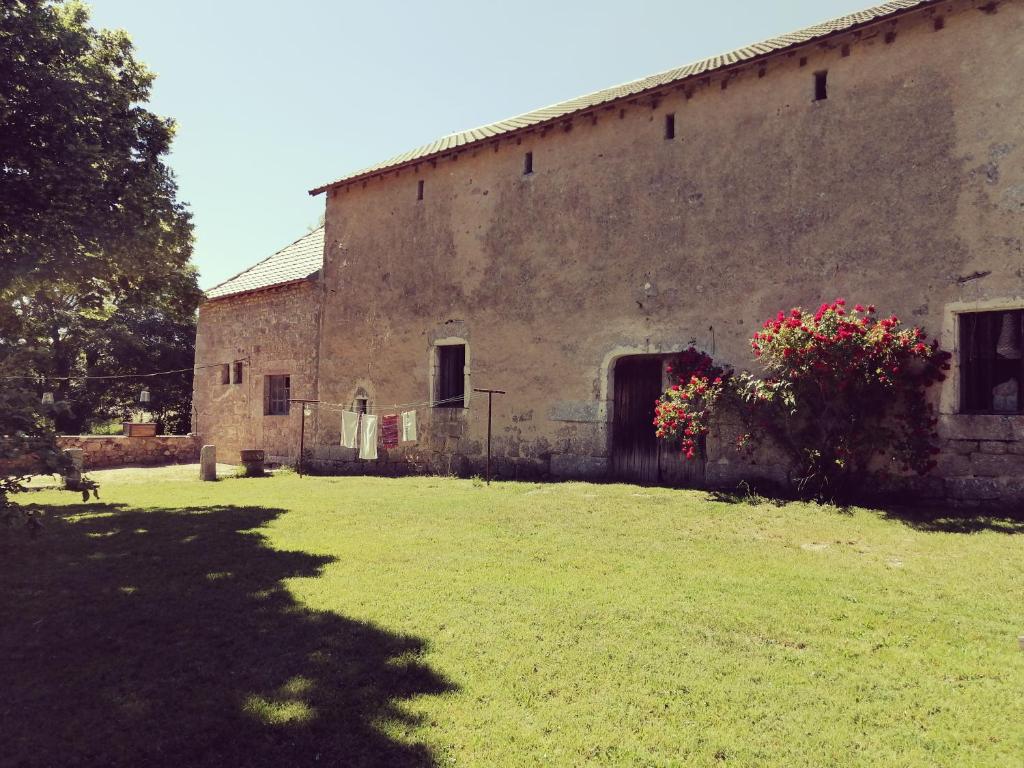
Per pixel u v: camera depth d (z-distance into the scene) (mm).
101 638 3438
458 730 2455
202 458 12062
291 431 14852
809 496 7473
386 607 3852
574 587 4230
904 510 6684
